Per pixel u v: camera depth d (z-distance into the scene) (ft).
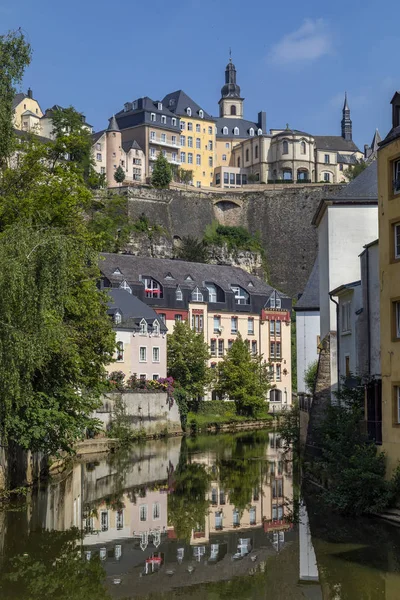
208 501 129.29
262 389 334.65
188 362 316.40
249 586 81.71
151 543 100.17
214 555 94.17
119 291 308.40
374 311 120.78
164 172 527.40
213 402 323.37
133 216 480.64
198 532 105.91
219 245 487.61
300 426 176.86
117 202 224.33
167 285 348.59
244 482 149.79
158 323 301.43
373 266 121.29
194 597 78.48
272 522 111.34
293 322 412.57
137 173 595.88
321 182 568.41
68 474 159.53
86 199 143.95
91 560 92.17
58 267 96.02
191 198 512.63
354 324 134.92
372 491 105.19
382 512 104.99
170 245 472.03
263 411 343.67
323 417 149.28
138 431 251.60
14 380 93.50
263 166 623.77
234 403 332.19
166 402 271.90
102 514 118.01
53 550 96.07
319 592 77.77
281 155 617.21
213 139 652.07
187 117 637.71
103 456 198.59
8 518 112.57
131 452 209.26
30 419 116.37
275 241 517.55
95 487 144.25
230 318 366.02
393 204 105.70
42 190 138.82
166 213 497.87
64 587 81.51
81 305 138.41
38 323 95.40
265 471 166.09
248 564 89.81
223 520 113.60
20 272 91.25
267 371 347.77
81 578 84.58
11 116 116.16
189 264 373.40
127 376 285.64
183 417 285.23
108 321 148.56
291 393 384.68
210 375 320.91
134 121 613.52
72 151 146.20
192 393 314.14
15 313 94.12
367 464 104.12
